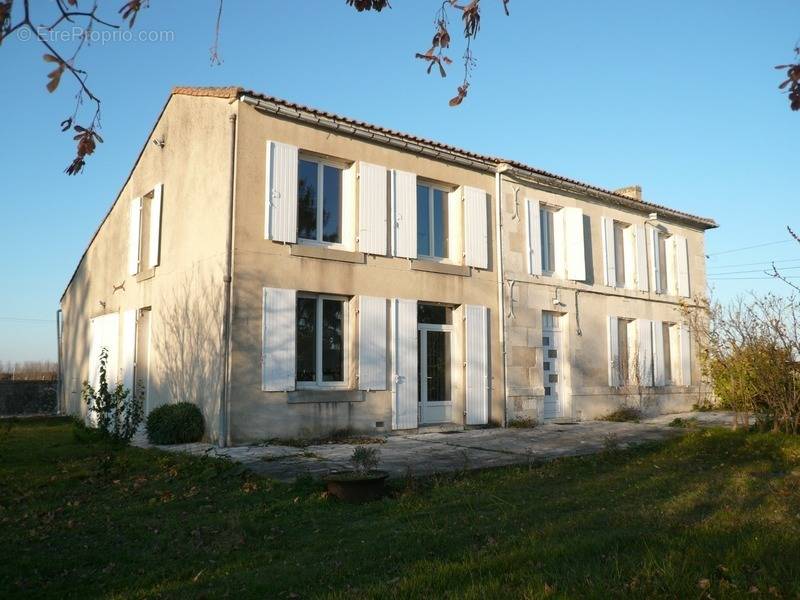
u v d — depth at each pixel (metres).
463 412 13.49
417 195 13.67
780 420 11.50
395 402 12.38
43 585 4.57
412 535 5.43
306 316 11.76
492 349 14.21
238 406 10.56
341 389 11.90
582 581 4.16
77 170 3.33
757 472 8.41
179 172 12.68
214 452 9.59
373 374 12.12
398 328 12.61
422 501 6.73
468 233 14.05
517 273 14.89
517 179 15.20
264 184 11.27
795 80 3.44
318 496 6.91
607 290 17.00
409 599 4.01
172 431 10.75
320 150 12.02
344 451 9.88
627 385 17.05
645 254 18.33
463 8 3.60
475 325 13.84
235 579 4.54
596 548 4.82
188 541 5.55
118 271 15.32
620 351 17.39
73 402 17.97
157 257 13.12
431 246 13.81
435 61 3.74
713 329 12.89
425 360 13.36
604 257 17.05
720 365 12.58
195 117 12.27
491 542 5.16
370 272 12.38
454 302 13.65
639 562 4.47
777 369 11.45
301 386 11.52
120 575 4.77
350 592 4.15
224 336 10.62
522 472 8.34
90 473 8.28
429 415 13.23
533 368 14.91
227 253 10.79
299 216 11.88
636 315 17.72
